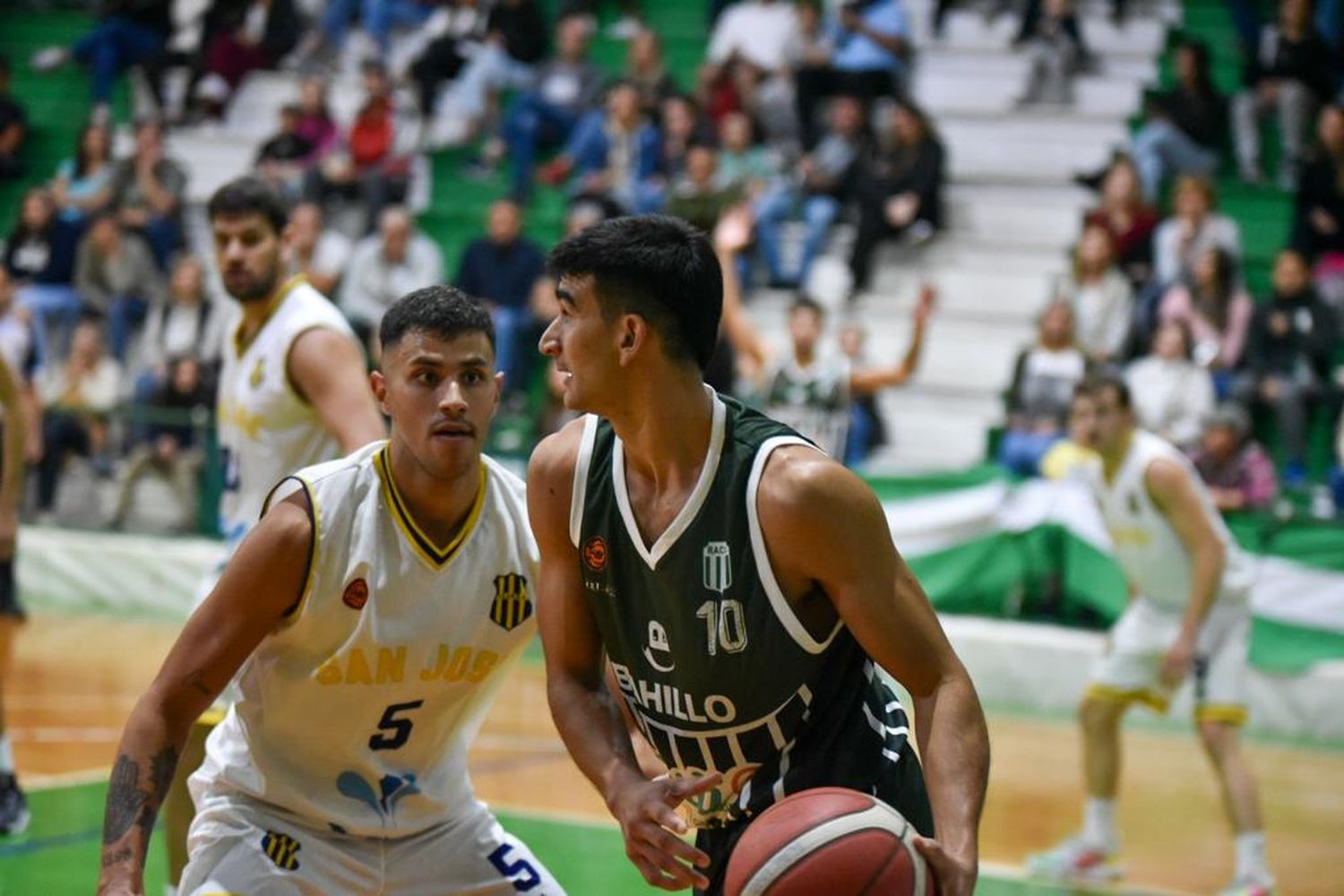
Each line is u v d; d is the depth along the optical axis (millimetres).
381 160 17656
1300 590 11352
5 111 20000
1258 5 17547
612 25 19828
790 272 16281
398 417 3994
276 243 5617
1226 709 7410
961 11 18469
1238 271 14320
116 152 20125
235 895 4090
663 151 16562
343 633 4012
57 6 21828
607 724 3736
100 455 14922
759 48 18000
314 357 5496
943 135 17531
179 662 3848
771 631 3436
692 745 3656
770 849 3162
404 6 19984
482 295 14922
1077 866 7457
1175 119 15953
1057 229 16391
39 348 16203
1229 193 15883
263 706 4129
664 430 3432
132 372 16547
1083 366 13094
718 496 3418
